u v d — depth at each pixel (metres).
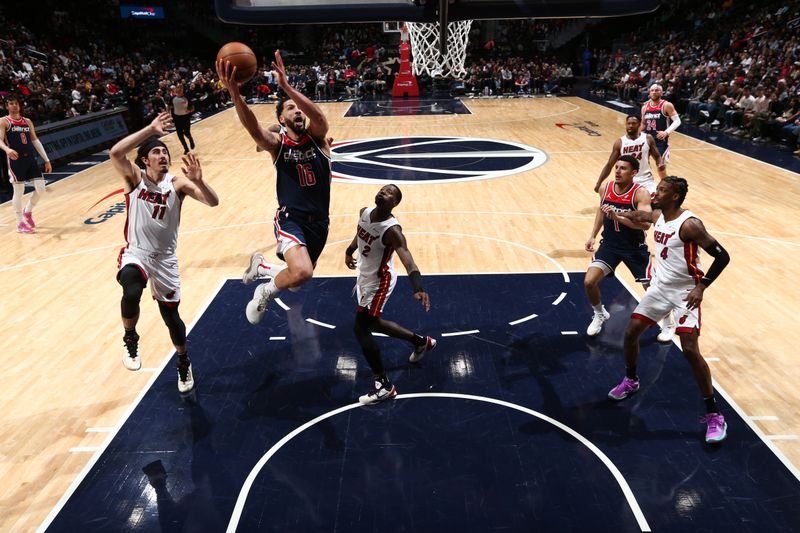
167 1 30.56
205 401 4.38
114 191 10.38
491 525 3.17
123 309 4.04
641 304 4.09
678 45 24.00
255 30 31.84
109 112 15.30
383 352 5.02
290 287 3.96
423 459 3.71
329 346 5.11
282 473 3.61
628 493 3.39
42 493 3.49
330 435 3.97
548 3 4.12
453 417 4.13
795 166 11.08
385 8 4.14
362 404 4.30
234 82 3.46
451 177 10.84
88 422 4.16
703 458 3.67
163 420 4.16
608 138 14.41
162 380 4.66
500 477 3.54
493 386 4.49
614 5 4.05
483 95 25.62
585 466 3.62
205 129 17.27
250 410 4.26
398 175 11.06
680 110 17.95
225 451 3.83
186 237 7.91
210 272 6.74
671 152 12.69
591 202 9.11
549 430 3.97
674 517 3.21
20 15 24.39
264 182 10.73
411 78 25.31
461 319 5.52
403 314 5.64
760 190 9.52
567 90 26.48
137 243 4.12
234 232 8.08
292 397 4.41
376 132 16.08
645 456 3.70
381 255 4.20
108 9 28.98
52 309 5.91
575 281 6.29
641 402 4.27
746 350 4.93
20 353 5.08
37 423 4.15
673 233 3.86
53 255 7.38
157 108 17.00
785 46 17.70
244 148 14.07
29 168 8.05
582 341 5.11
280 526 3.20
